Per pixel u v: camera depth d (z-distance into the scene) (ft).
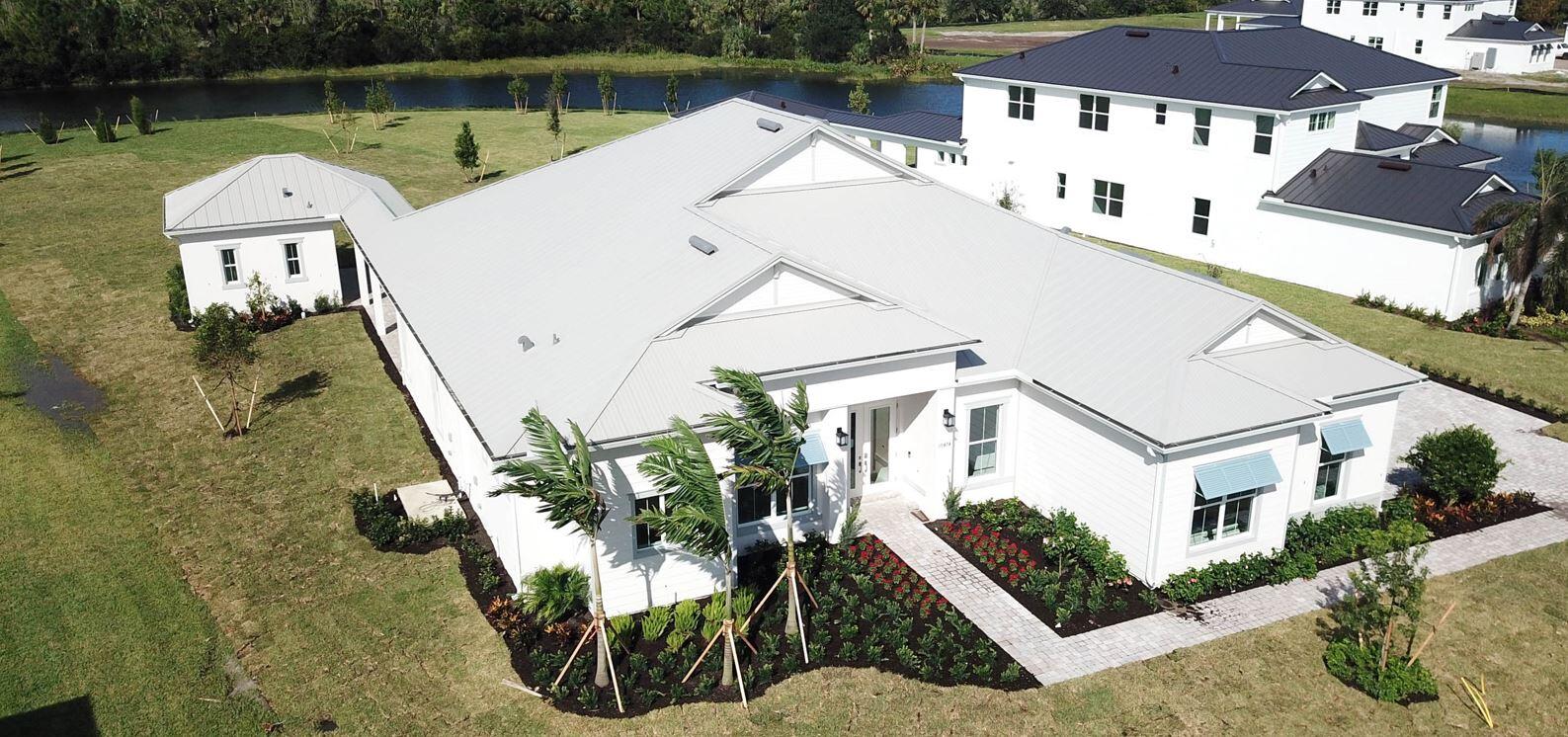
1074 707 57.57
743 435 57.06
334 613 65.62
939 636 63.31
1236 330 73.51
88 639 62.80
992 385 75.66
